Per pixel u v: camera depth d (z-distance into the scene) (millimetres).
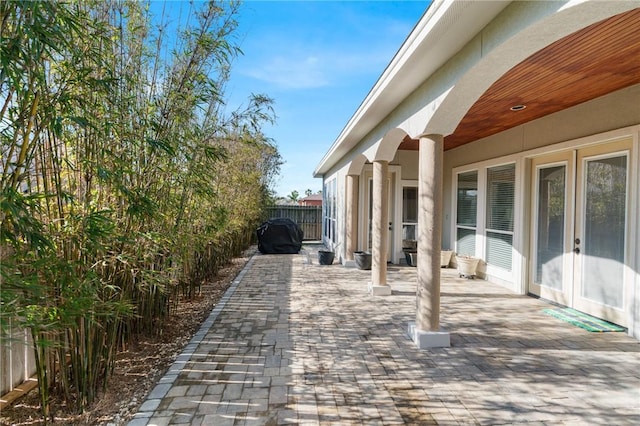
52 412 2385
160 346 3676
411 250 9016
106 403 2551
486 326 4234
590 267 4625
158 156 3049
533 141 5566
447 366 3164
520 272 5836
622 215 4160
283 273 7789
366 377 2955
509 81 3777
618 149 4184
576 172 4828
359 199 9219
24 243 1883
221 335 3945
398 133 4828
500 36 2453
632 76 3646
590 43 2885
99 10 2557
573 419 2361
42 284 1968
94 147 2422
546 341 3762
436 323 3654
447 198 8609
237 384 2826
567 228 4996
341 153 8617
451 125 3562
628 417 2385
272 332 4043
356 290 6164
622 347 3604
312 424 2301
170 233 3469
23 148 1825
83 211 2277
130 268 2854
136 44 2961
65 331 2217
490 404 2545
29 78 1754
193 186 3684
